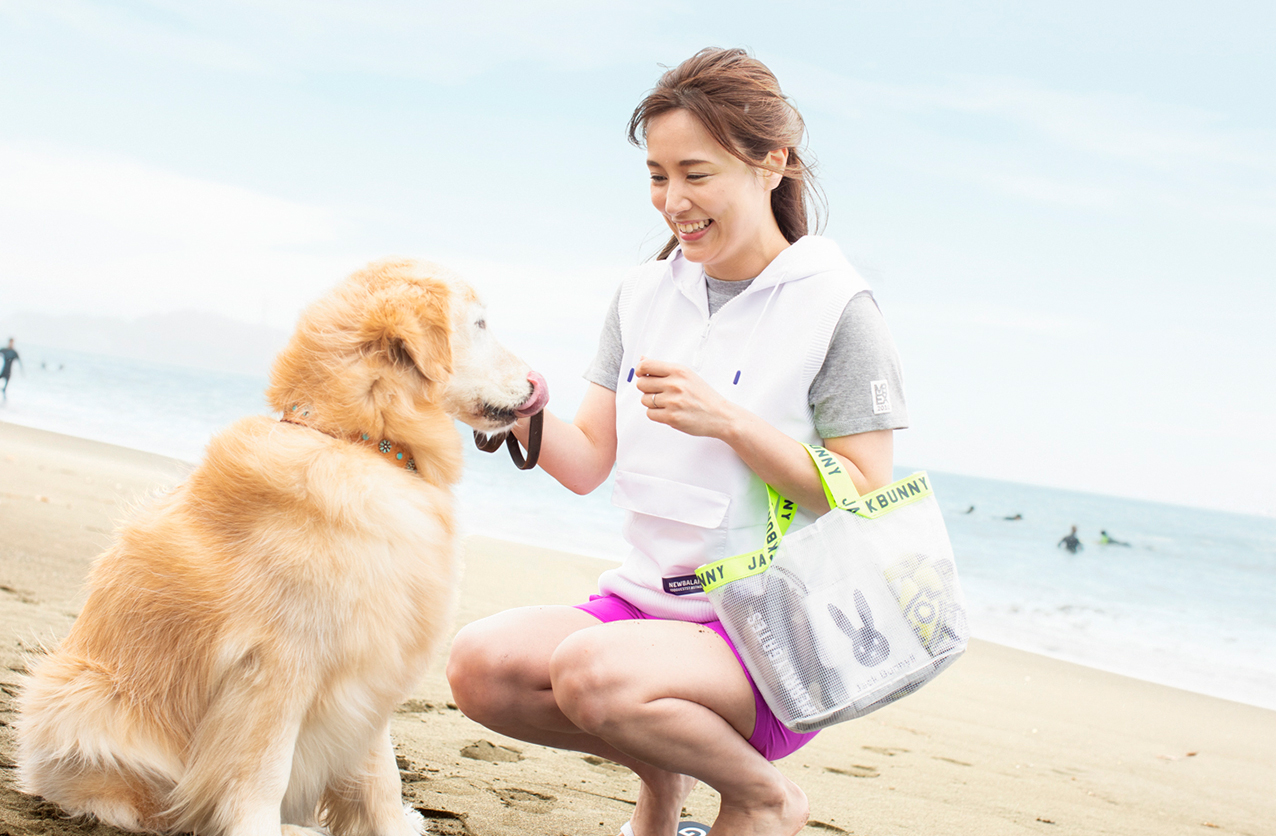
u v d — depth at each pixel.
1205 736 4.86
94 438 15.62
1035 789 3.47
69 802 1.98
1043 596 10.34
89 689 1.96
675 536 2.07
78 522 6.07
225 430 2.09
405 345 2.05
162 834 1.96
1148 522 20.80
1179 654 7.77
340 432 2.07
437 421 2.18
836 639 1.79
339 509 1.91
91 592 2.10
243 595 1.90
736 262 2.20
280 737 1.88
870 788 3.22
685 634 1.92
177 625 1.94
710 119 1.99
